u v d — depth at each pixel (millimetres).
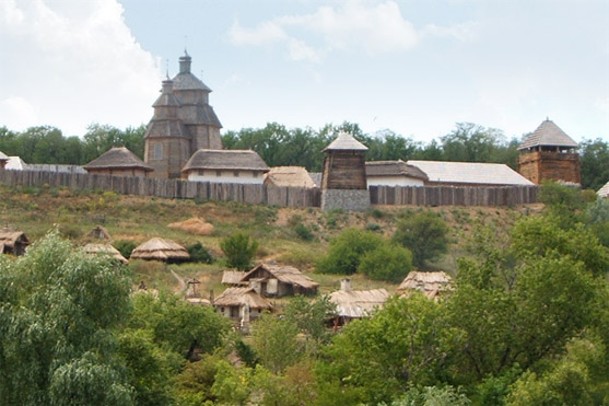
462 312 59438
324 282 105625
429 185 147125
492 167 152250
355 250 113188
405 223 119875
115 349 51125
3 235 106375
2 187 130000
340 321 82250
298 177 147125
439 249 118500
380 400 54688
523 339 60500
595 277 67188
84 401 46969
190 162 143875
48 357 48906
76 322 49719
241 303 89062
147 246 110875
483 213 136750
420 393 52656
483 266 65125
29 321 48938
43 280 51938
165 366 56656
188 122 158625
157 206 131375
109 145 199625
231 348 71688
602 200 124312
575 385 53750
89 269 51125
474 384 57094
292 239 127000
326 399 55531
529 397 52031
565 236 68062
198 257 112812
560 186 137375
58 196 129500
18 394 48562
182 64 161500
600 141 192750
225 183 136750
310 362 62906
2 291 50938
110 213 127812
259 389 59500
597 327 60625
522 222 68625
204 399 62406
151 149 154750
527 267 62969
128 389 48594
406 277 102250
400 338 56312
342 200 135375
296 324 74125
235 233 117188
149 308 72188
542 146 153250
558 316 60688
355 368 57094
